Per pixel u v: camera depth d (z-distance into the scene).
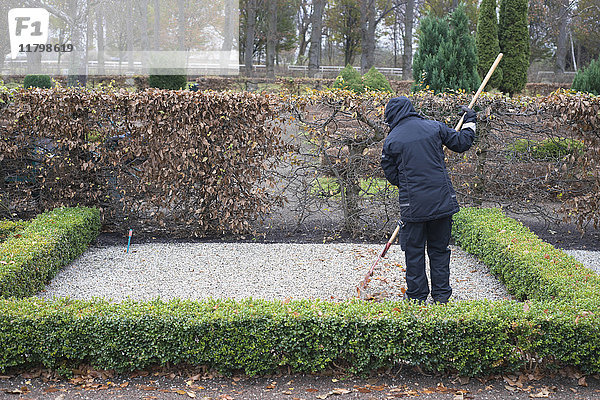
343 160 6.99
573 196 7.18
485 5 14.46
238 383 3.53
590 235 7.29
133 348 3.58
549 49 40.88
